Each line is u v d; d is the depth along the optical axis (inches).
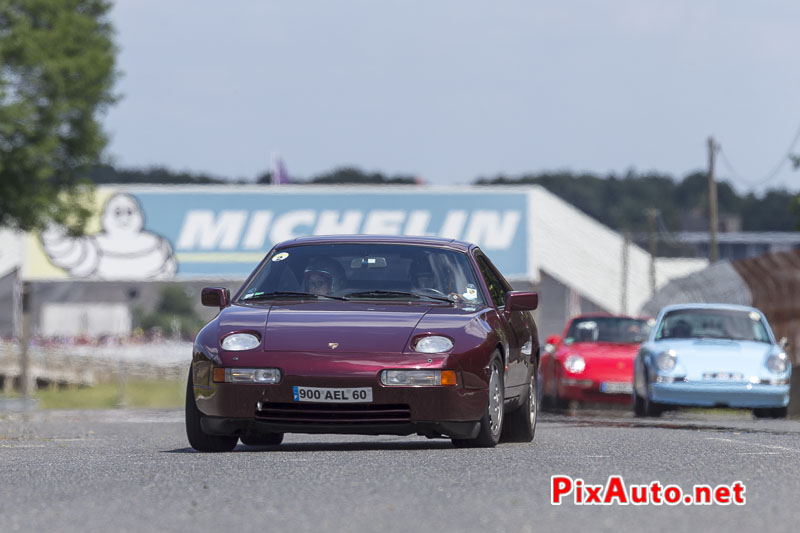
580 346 3031.5
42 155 5012.3
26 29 4943.4
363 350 1241.4
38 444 1504.7
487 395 1279.5
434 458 1148.5
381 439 1579.7
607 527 733.3
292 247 1414.9
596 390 2903.5
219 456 1215.6
